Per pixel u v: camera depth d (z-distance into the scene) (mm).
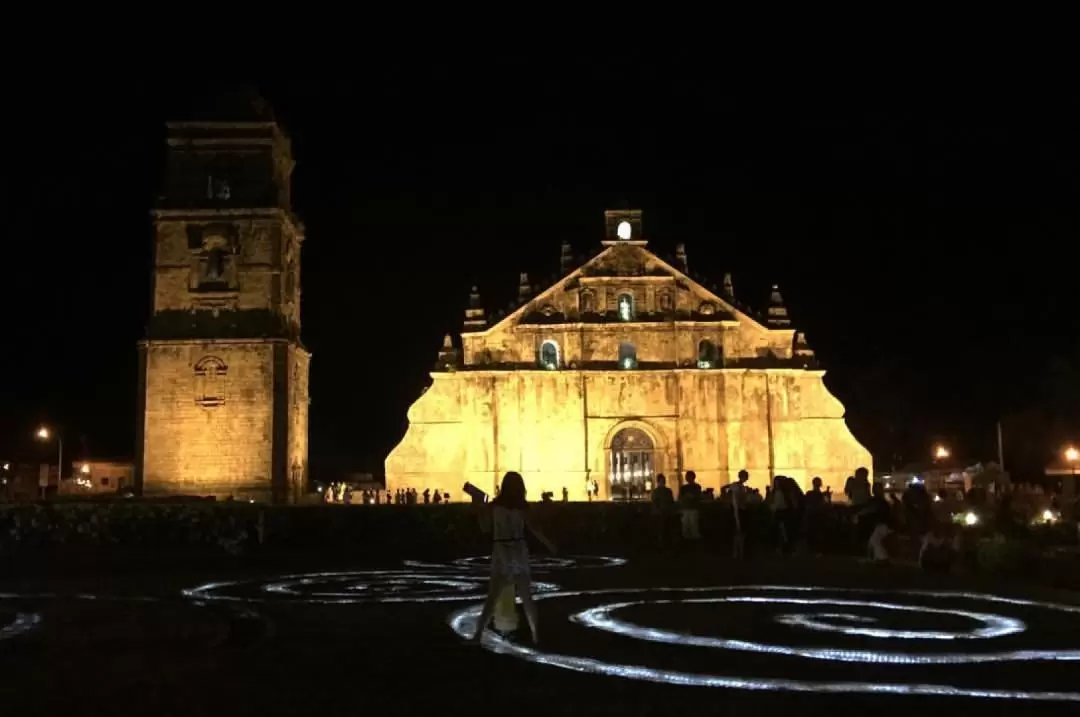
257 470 68875
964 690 14555
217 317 70688
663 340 82188
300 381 75875
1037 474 102438
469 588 27531
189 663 16781
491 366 81375
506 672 15883
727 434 81062
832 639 18953
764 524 44125
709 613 22406
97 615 22578
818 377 82438
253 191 72312
